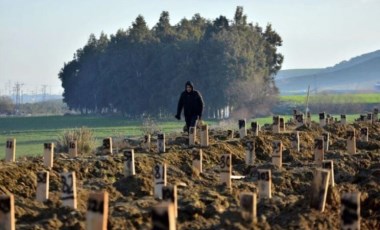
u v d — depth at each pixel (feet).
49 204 90.38
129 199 97.09
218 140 168.45
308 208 84.99
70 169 116.78
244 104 615.98
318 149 127.85
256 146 154.51
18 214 85.10
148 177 107.04
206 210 87.81
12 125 606.55
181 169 123.34
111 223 80.28
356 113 628.69
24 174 107.14
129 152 109.50
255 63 645.51
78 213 83.76
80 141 185.98
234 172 127.54
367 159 139.44
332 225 81.10
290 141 164.45
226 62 617.21
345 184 104.99
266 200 91.86
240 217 81.30
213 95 621.31
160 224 61.82
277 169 121.80
